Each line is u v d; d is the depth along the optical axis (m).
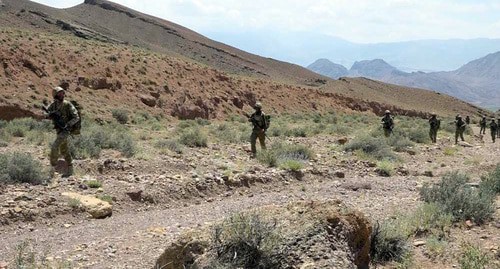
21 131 25.17
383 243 6.63
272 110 63.59
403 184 14.41
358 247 5.96
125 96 46.22
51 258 7.00
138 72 52.12
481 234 7.71
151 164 15.16
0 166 11.77
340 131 35.97
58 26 110.31
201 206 11.26
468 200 8.91
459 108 119.19
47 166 13.35
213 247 5.36
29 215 9.37
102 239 8.19
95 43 63.53
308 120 56.84
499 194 10.94
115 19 162.50
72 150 15.87
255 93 66.00
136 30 158.62
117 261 6.84
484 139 38.78
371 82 128.25
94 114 37.84
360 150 21.03
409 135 31.70
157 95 48.91
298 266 5.00
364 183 13.91
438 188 10.38
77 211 9.92
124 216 10.27
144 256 7.04
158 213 10.53
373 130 34.69
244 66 152.75
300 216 5.82
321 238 5.36
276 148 19.00
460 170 18.36
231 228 5.50
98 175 13.41
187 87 54.91
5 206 9.48
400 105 101.00
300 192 12.96
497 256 6.53
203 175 13.63
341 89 106.69
